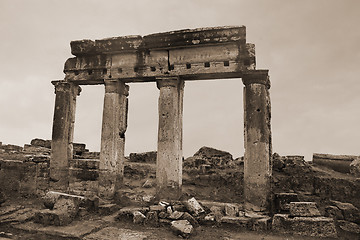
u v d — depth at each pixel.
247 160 9.84
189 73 11.00
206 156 15.45
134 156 17.50
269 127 10.64
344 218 8.94
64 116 12.32
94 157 16.78
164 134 10.90
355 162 12.25
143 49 11.66
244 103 10.33
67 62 12.66
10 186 12.24
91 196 11.12
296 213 8.35
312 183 11.62
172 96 11.08
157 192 10.62
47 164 12.29
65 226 8.34
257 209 9.37
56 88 12.64
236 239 7.57
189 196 11.76
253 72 10.16
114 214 9.98
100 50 12.08
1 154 15.53
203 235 7.97
